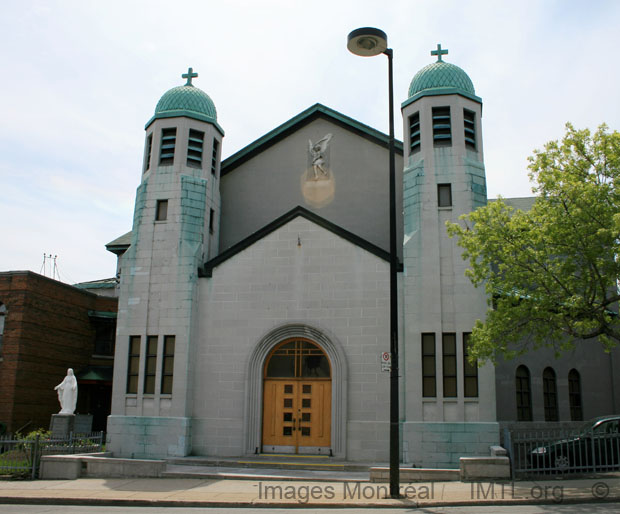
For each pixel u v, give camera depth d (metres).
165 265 21.50
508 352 16.55
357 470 18.03
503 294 16.84
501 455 16.08
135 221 22.22
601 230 15.21
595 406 24.38
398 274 20.19
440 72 21.75
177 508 12.93
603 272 16.61
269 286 20.92
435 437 18.52
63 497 13.88
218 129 24.14
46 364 25.92
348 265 20.52
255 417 20.08
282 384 20.45
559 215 16.19
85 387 28.39
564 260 17.61
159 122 23.11
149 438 20.14
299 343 20.69
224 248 24.59
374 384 19.52
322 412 20.02
